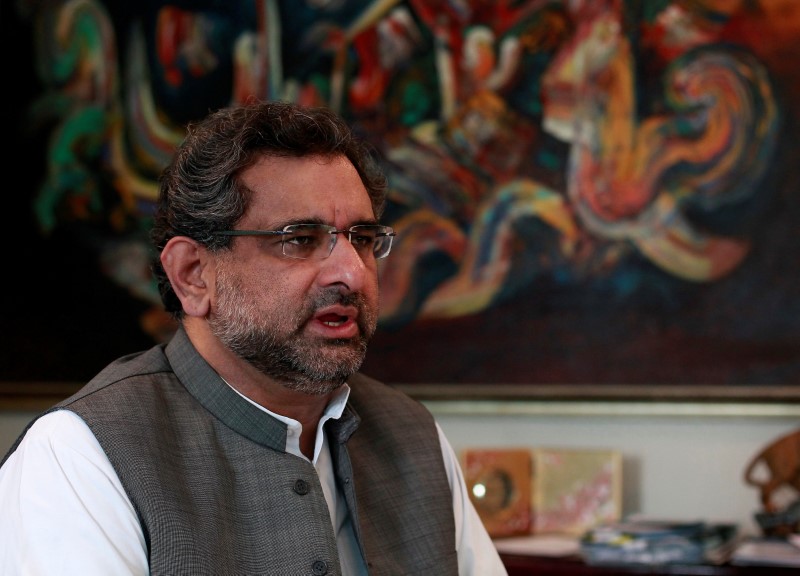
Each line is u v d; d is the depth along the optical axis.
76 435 1.58
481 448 3.39
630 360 3.43
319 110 1.72
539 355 3.50
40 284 3.81
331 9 3.68
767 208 3.36
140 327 3.75
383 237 1.78
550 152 3.51
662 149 3.43
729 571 2.80
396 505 1.83
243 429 1.68
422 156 3.59
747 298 3.36
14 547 1.51
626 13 3.47
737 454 3.37
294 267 1.60
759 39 3.39
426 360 3.57
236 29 3.72
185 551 1.52
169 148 3.75
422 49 3.61
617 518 3.27
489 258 3.54
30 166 3.83
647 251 3.43
